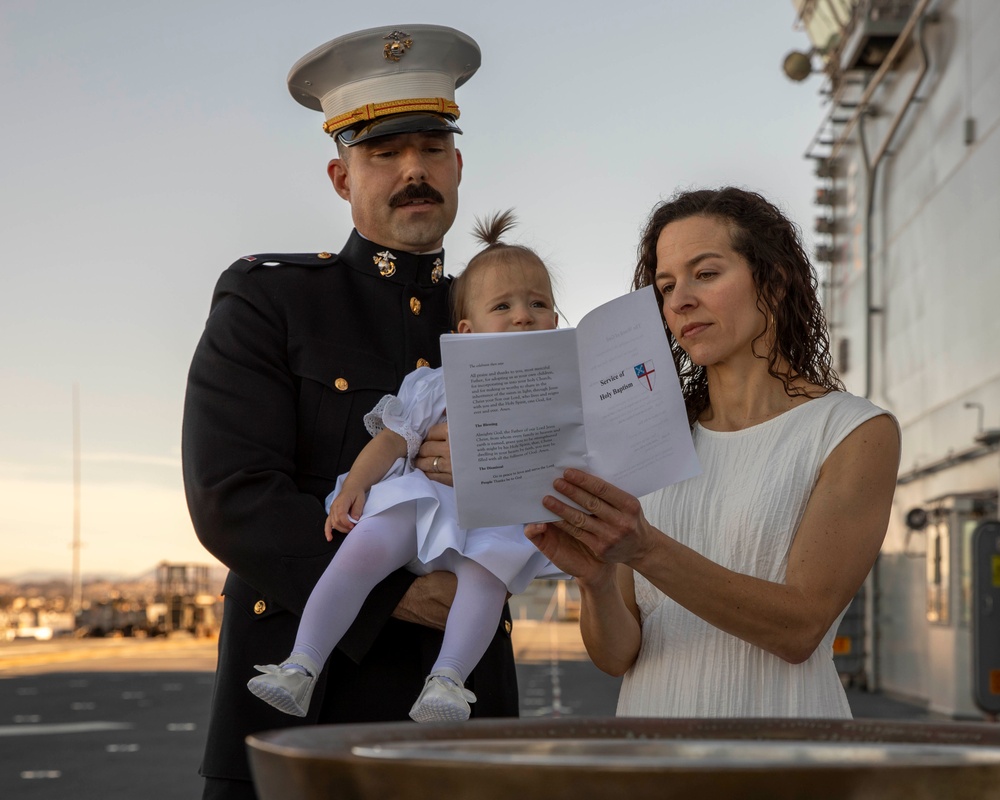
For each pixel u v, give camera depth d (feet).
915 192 60.80
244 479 9.76
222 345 10.32
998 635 37.86
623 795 3.38
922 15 59.41
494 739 4.58
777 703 8.09
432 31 11.40
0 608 215.72
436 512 9.78
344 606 9.43
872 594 61.87
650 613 8.75
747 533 8.25
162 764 34.24
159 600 220.23
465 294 10.93
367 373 10.62
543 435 7.24
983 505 46.24
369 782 3.59
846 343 75.82
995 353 46.91
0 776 31.73
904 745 4.42
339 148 11.59
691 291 8.60
